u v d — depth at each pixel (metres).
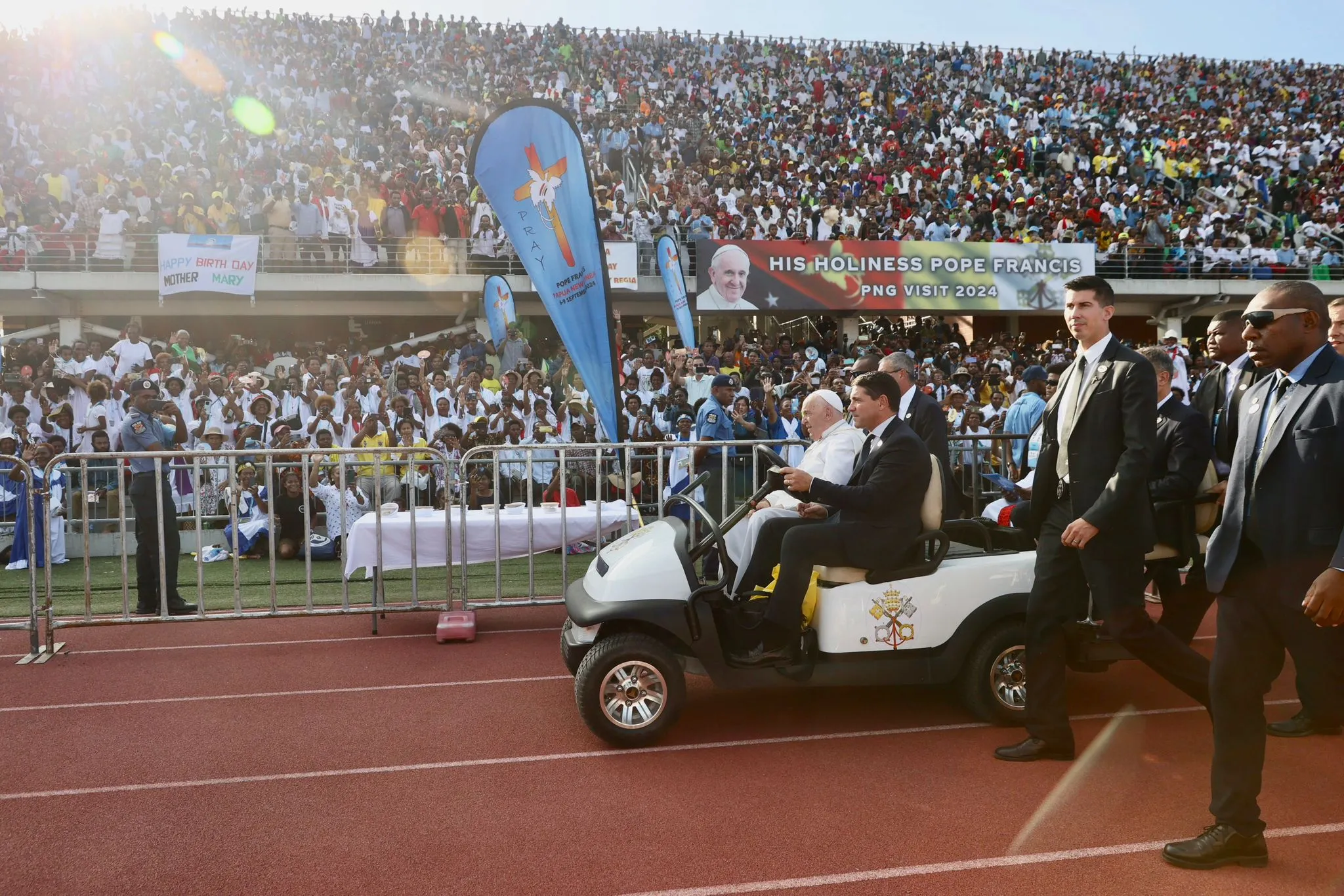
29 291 17.27
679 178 21.98
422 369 14.48
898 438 4.48
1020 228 20.97
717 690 5.20
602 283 7.43
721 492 7.34
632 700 4.37
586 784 3.92
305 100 23.81
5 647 6.13
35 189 17.80
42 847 3.39
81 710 4.89
